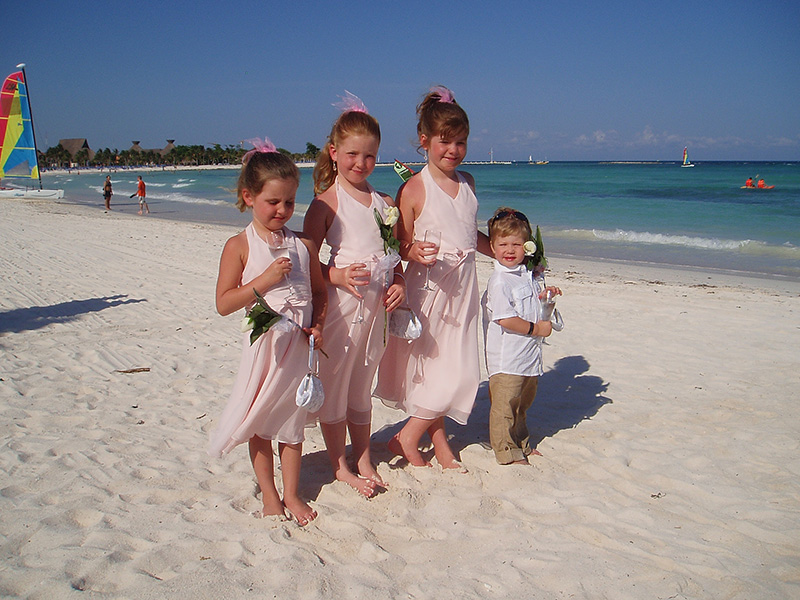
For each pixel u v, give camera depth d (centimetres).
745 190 3781
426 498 329
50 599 241
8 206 2909
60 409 459
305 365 301
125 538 287
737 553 283
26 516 305
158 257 1251
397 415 469
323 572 262
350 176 325
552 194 3675
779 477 356
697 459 376
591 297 902
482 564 273
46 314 764
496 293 354
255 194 288
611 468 369
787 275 1184
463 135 343
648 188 4141
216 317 759
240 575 259
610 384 530
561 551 283
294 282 298
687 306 838
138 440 407
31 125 3609
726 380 533
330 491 336
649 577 262
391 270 338
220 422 301
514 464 367
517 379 359
